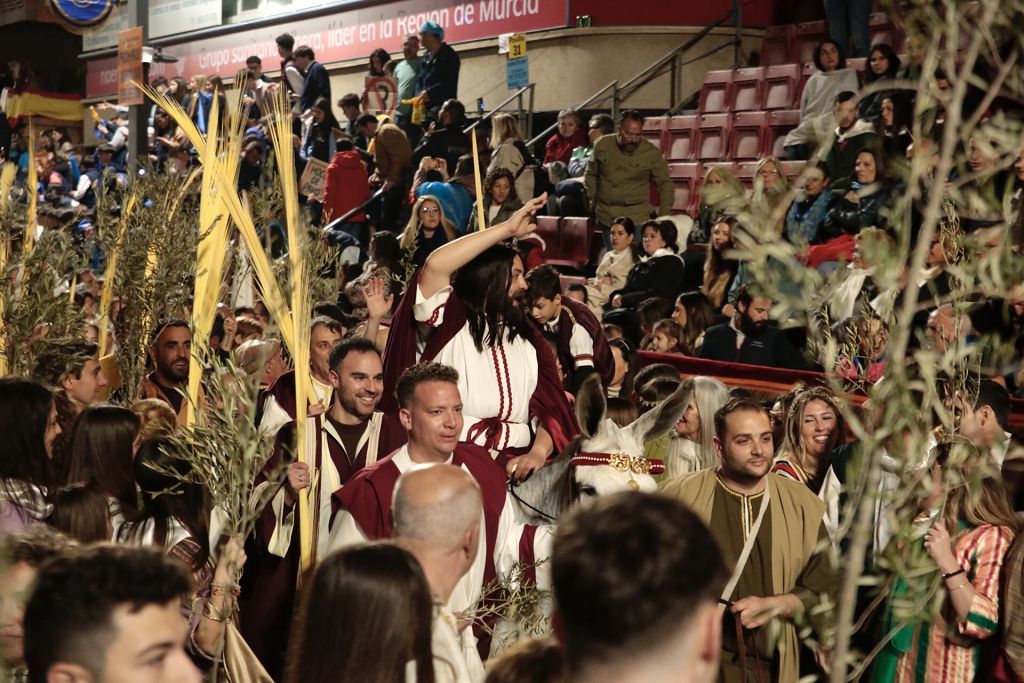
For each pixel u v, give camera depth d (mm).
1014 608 3857
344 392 4457
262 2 19297
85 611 2012
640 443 4121
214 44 20422
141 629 2033
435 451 3926
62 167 18188
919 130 2049
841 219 8094
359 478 3922
